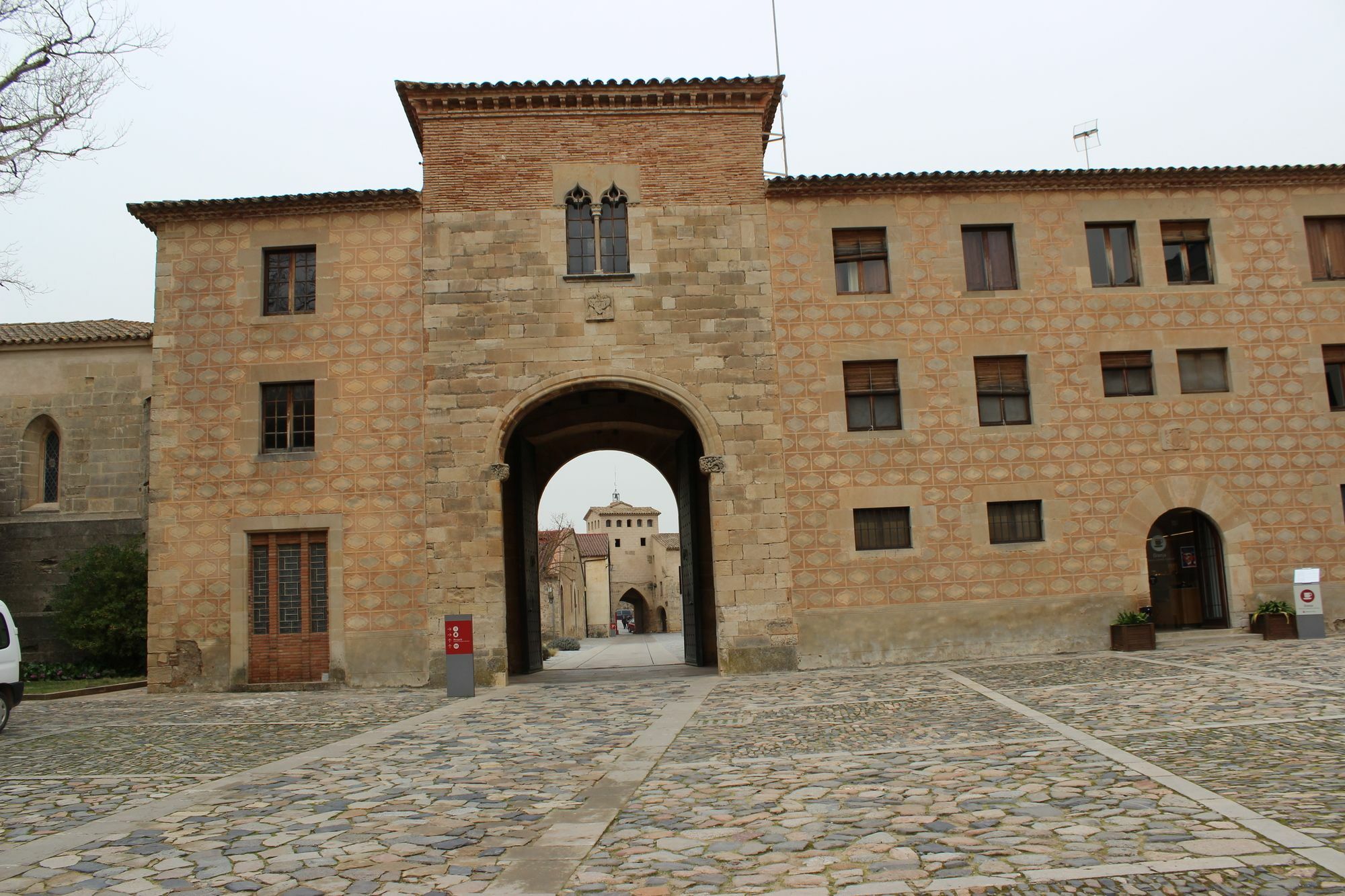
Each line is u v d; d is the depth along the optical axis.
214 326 21.94
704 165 22.77
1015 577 21.77
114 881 6.82
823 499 21.73
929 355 22.41
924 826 7.46
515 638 24.58
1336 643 20.03
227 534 21.28
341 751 12.51
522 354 21.81
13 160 18.73
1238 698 13.27
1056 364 22.56
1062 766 9.44
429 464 21.33
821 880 6.27
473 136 22.59
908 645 21.39
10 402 27.50
